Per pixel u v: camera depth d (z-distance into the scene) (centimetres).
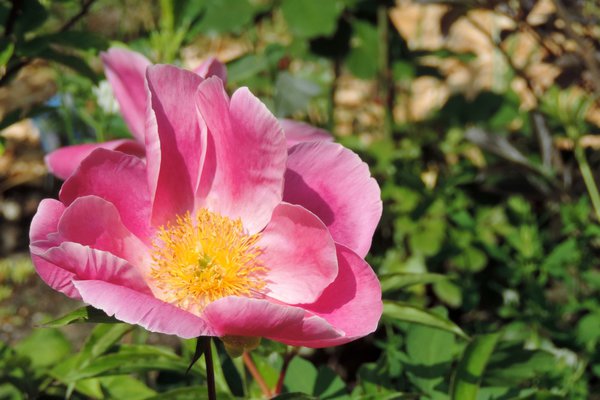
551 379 72
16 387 68
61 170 64
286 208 53
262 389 63
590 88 79
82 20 87
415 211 85
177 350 87
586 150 84
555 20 79
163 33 72
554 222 89
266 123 52
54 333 72
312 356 87
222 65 60
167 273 55
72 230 51
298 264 53
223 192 55
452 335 64
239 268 55
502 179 84
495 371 65
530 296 78
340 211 53
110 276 50
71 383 62
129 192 54
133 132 64
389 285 59
